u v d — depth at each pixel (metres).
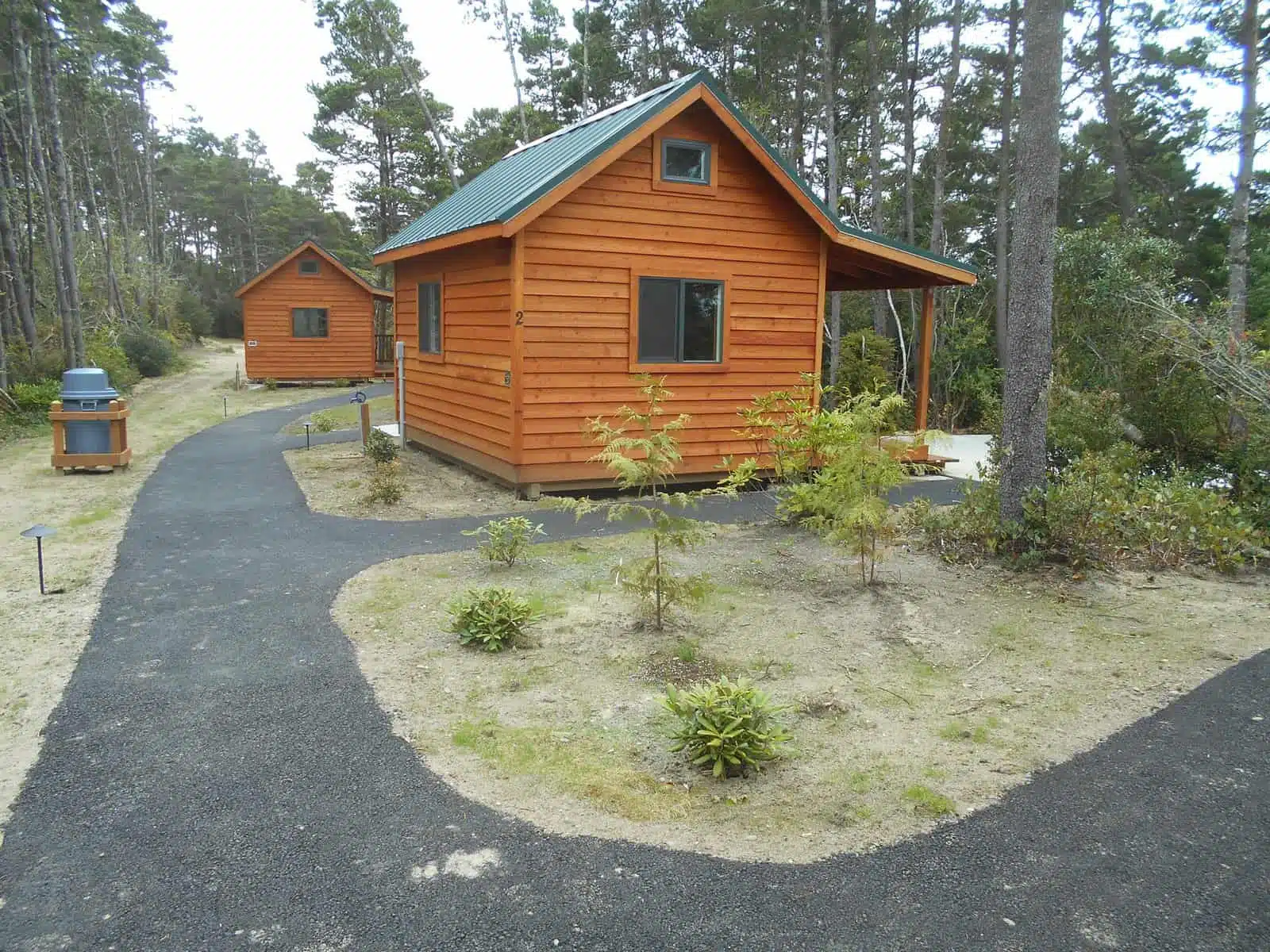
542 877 3.07
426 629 5.61
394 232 41.81
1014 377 6.99
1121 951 2.69
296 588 6.50
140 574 6.86
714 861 3.15
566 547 7.79
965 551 7.23
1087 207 28.08
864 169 27.83
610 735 4.15
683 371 10.38
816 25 25.23
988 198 27.44
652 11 30.56
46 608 6.00
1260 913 2.87
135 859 3.18
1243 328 13.01
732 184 10.41
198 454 13.48
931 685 4.71
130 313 36.19
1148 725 4.22
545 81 34.38
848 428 6.74
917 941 2.74
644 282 10.09
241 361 38.47
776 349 10.96
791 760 3.90
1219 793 3.61
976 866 3.12
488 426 10.60
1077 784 3.68
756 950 2.70
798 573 6.84
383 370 27.70
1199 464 9.38
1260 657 5.08
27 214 23.20
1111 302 16.20
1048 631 5.54
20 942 2.74
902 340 20.34
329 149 39.62
